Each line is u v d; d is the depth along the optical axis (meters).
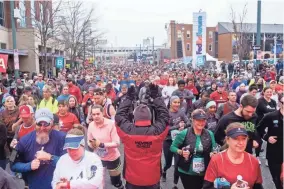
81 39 44.28
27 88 10.25
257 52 23.14
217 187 3.25
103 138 5.45
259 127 5.10
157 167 4.17
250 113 4.64
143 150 4.05
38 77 16.14
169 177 6.91
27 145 4.01
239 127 3.24
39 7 24.53
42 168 3.93
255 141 4.90
